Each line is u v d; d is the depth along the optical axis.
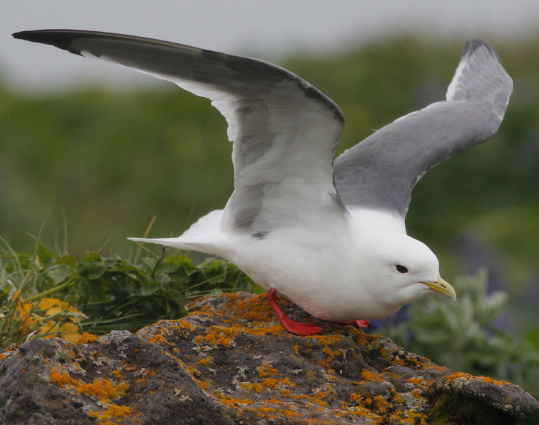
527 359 10.84
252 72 7.00
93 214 20.52
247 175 7.94
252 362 6.88
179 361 6.18
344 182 9.20
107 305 8.95
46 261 9.74
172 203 20.88
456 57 24.81
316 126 7.27
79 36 7.19
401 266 7.49
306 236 7.83
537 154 21.22
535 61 25.67
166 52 7.15
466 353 10.66
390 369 7.29
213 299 8.70
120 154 22.00
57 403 5.59
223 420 5.81
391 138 10.01
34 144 22.38
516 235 19.42
